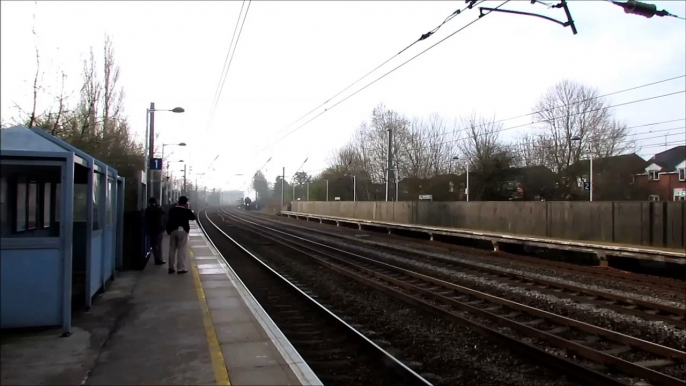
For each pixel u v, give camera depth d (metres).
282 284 12.12
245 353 5.56
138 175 12.71
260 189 119.00
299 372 4.95
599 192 44.94
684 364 6.30
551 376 5.78
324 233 33.03
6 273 5.97
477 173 47.78
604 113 47.59
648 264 17.03
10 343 5.70
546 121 50.03
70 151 6.18
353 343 7.00
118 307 7.82
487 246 24.73
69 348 5.59
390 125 61.12
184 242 11.47
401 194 57.34
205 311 7.58
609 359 6.18
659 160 64.31
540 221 23.41
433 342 7.19
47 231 7.24
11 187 6.26
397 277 13.56
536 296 11.12
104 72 23.05
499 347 6.91
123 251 11.86
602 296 11.05
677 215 17.14
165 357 5.34
